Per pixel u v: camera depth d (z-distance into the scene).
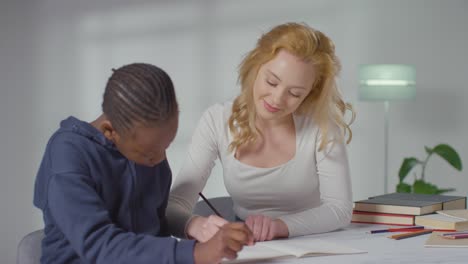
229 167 1.75
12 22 4.02
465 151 4.33
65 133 1.14
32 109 4.05
